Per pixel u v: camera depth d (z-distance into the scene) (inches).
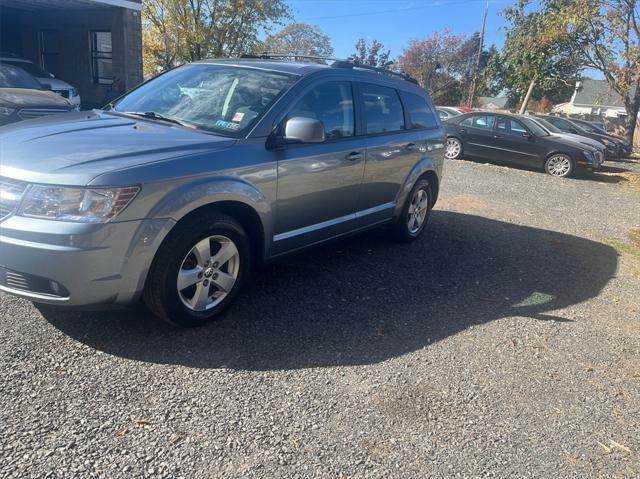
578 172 549.0
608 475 105.2
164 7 1070.4
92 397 112.9
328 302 170.9
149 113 166.2
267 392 120.4
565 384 136.8
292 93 164.7
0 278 123.4
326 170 174.2
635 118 887.1
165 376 122.6
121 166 122.6
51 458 95.3
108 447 99.4
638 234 313.9
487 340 156.3
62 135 139.6
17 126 153.5
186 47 1099.3
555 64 941.8
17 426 102.1
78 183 116.6
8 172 122.0
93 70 722.2
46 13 729.0
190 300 142.2
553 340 160.6
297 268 197.6
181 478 94.0
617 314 186.4
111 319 144.9
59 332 136.2
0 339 130.2
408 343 149.7
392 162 211.0
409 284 194.5
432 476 100.3
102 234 117.5
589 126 812.0
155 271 130.0
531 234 289.1
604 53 858.1
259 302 165.2
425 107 243.4
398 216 231.0
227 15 1067.9
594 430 119.2
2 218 119.6
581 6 799.7
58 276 116.7
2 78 391.9
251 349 137.7
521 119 576.7
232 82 171.8
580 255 257.3
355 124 191.3
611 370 146.3
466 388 130.2
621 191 489.1
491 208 349.7
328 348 142.3
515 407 124.6
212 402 115.1
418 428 113.5
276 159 154.9
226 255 146.6
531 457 108.2
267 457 100.9
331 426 111.3
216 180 136.9
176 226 131.6
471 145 598.5
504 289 200.4
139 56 703.7
